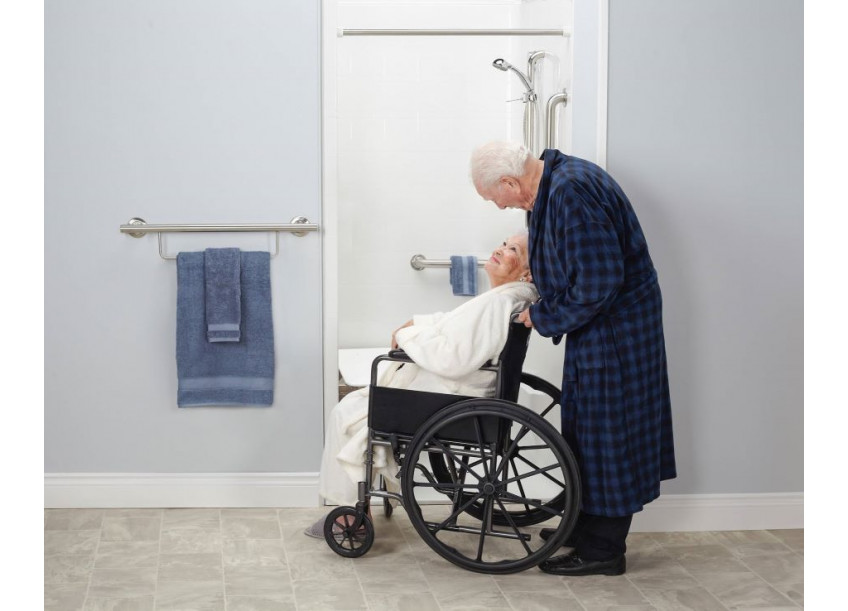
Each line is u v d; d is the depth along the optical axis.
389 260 3.92
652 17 2.63
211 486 2.90
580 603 2.21
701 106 2.65
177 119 2.79
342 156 3.86
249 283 2.82
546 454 3.07
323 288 2.86
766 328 2.72
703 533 2.74
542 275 2.32
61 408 2.87
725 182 2.68
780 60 2.66
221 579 2.33
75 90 2.77
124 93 2.78
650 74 2.64
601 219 2.20
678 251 2.69
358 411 2.49
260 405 2.87
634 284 2.33
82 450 2.88
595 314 2.22
